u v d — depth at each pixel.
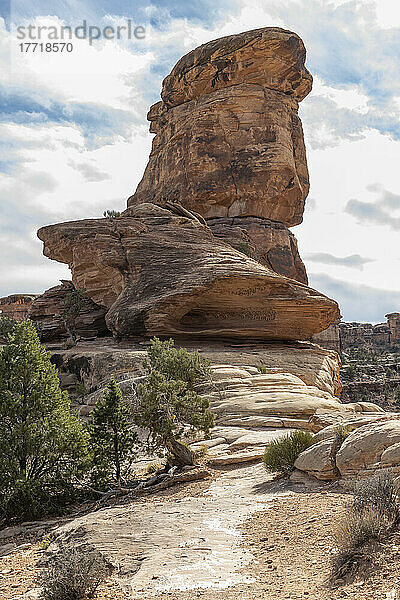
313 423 19.00
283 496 12.84
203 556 9.05
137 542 10.39
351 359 144.62
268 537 9.73
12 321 54.28
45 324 56.66
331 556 8.08
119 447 18.06
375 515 8.25
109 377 34.03
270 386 30.75
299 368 39.59
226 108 72.81
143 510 13.57
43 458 16.92
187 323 46.03
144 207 54.94
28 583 9.35
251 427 23.61
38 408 17.33
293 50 73.12
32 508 15.81
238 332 44.84
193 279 44.44
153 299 44.84
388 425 12.85
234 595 7.07
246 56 73.06
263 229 70.69
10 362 17.86
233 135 72.69
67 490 17.22
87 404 30.98
